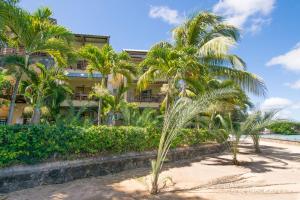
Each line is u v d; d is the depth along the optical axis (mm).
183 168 11250
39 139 7590
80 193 6941
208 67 15906
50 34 10055
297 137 26438
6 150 6773
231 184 8406
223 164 12641
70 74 24391
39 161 7609
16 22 9062
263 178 9359
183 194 7164
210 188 7871
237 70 15930
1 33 9391
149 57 14172
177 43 17031
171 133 7621
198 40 16641
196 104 8070
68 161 8305
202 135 16625
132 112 16906
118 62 16078
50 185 7598
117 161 9945
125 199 6570
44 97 15945
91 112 21453
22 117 21734
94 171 9008
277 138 31062
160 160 7355
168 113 8062
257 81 15781
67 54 11125
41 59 16969
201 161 13500
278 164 12867
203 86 14508
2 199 6199
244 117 14820
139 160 11016
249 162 13461
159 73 15398
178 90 16094
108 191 7223
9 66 10398
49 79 14664
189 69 14453
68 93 18453
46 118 16688
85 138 8883
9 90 15797
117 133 10227
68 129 8500
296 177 9602
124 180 8625
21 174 7031
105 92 16078
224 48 12531
